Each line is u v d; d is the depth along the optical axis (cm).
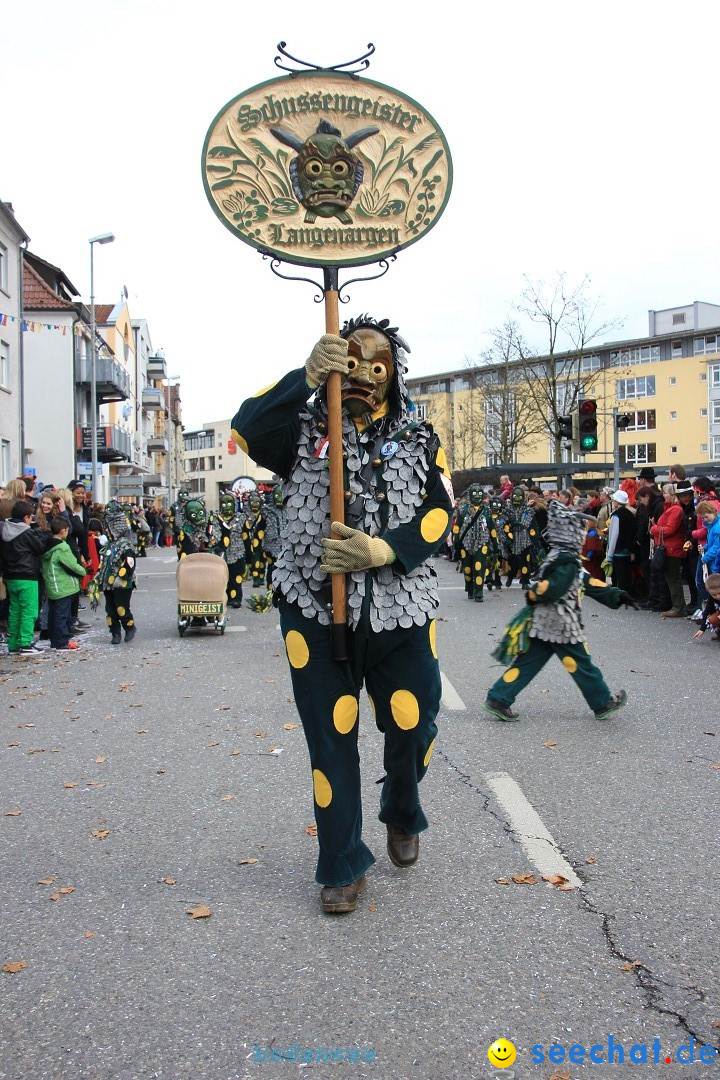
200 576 1144
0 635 1186
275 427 347
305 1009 289
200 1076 257
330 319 358
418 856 409
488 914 354
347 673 351
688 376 6206
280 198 367
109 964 321
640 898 367
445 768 552
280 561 362
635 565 1415
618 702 671
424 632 359
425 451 358
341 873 355
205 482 11438
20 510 1056
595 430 1844
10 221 3041
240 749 609
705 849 420
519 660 670
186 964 319
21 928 351
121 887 387
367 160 369
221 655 1006
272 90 364
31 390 3875
